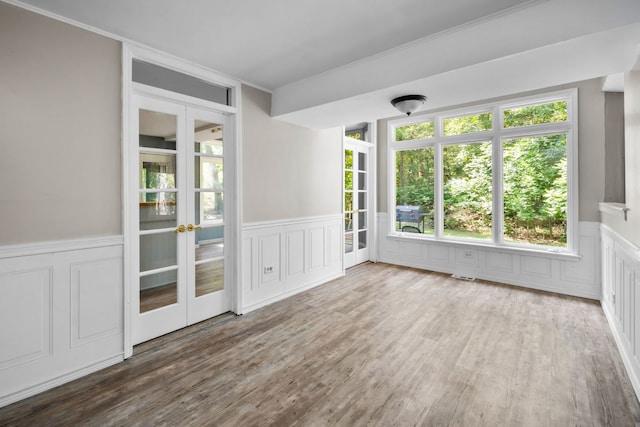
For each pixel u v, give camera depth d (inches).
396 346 101.0
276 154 144.9
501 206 170.4
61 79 82.1
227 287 129.6
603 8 68.4
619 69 88.8
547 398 74.8
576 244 147.6
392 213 218.4
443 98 115.3
